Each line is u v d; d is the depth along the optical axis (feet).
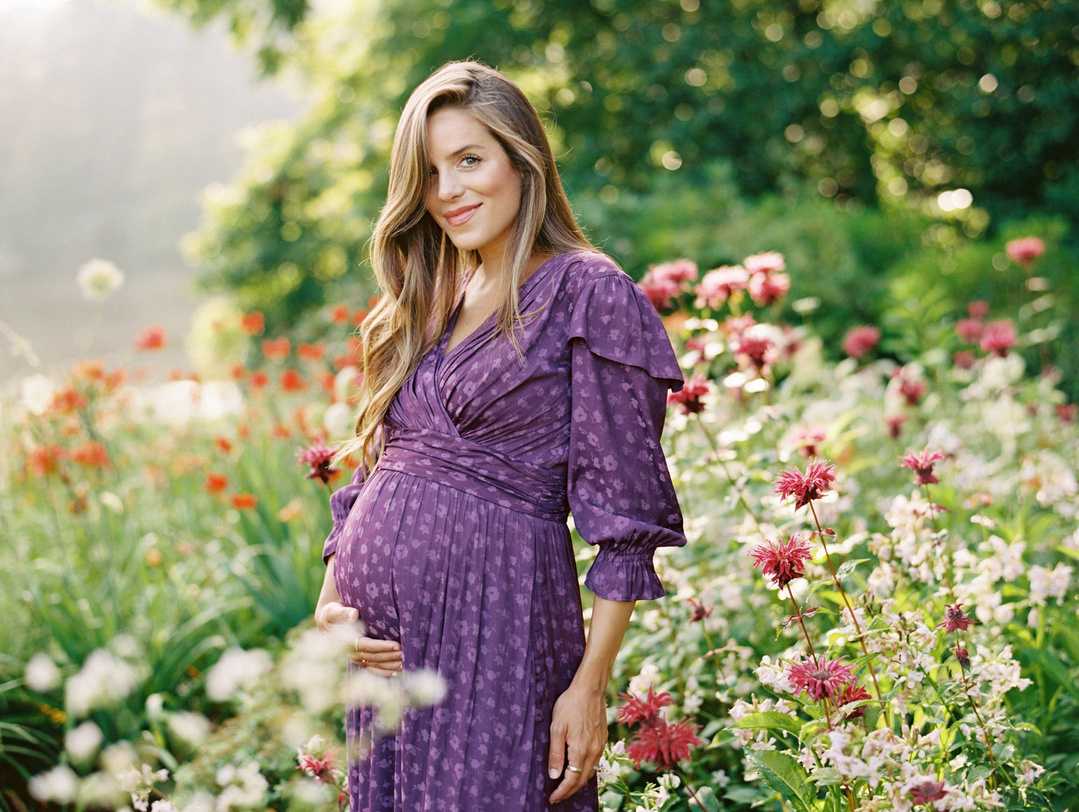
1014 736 6.32
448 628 5.41
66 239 79.15
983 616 6.91
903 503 7.41
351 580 5.75
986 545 7.31
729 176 30.83
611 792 6.61
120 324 55.57
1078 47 30.58
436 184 5.84
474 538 5.44
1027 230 23.66
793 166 34.19
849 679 5.22
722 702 7.22
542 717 5.46
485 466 5.50
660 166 34.76
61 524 13.05
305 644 5.64
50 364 12.67
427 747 5.42
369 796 5.72
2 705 10.21
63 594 10.75
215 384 15.02
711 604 7.84
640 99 34.40
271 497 12.65
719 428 11.91
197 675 10.90
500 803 5.31
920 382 13.75
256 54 40.34
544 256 5.93
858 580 7.65
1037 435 12.91
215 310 41.32
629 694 6.92
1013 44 31.48
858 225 26.04
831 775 5.05
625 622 5.44
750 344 9.26
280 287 41.22
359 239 37.63
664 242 25.31
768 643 8.16
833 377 16.06
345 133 39.96
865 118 35.42
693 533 8.45
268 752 7.85
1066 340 20.06
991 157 31.55
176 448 15.05
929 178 35.14
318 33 40.47
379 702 5.49
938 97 33.58
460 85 5.75
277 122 43.47
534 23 36.63
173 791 8.36
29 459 12.12
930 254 23.97
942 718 6.10
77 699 6.04
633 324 5.41
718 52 33.30
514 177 5.80
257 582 11.35
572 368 5.46
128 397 15.05
